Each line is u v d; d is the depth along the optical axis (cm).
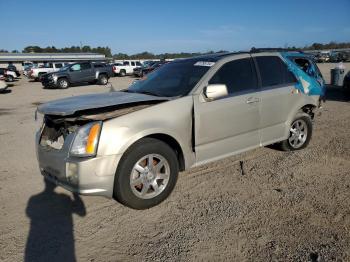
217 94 443
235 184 477
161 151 412
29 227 382
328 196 429
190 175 514
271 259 309
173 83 492
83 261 318
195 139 445
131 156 389
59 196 462
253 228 362
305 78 597
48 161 405
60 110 388
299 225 363
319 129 785
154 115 411
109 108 408
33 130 915
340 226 359
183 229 365
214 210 404
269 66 549
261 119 520
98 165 370
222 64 490
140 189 410
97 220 392
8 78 3416
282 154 595
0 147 737
